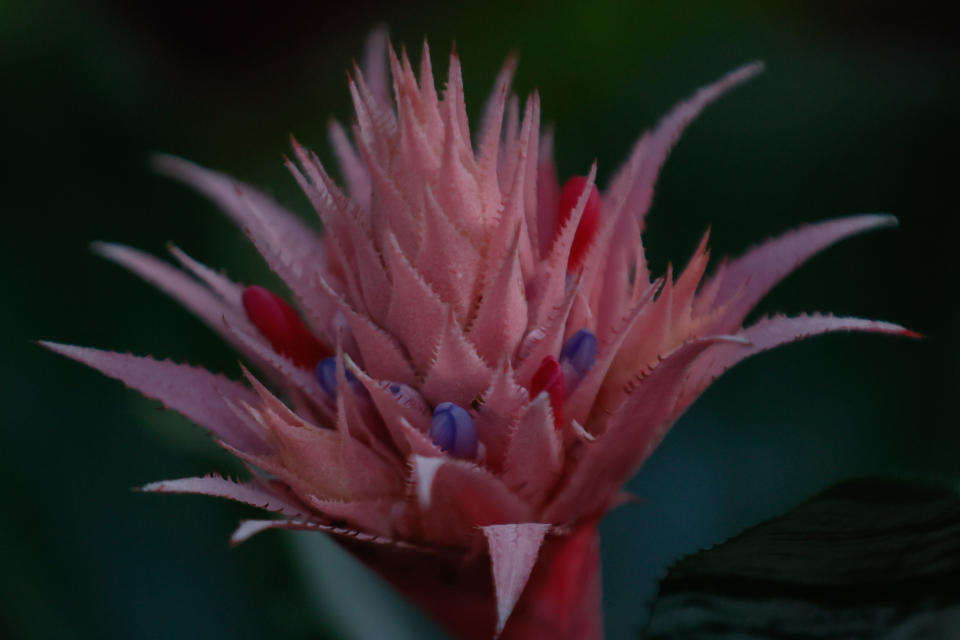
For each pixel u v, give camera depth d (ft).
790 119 2.33
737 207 2.09
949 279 1.92
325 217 1.48
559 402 1.43
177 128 1.88
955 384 1.78
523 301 1.45
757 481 1.76
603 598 1.71
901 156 2.18
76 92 1.79
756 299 1.49
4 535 1.63
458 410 1.43
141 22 2.91
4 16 1.83
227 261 1.77
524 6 2.78
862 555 1.44
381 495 1.46
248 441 1.50
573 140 2.31
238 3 2.93
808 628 1.41
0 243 1.73
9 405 1.68
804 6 2.69
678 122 1.51
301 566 1.65
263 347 1.47
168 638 1.62
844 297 1.93
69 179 1.76
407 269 1.44
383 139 1.47
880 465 1.75
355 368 1.43
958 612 1.40
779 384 1.84
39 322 1.72
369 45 1.54
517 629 1.48
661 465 1.78
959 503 1.44
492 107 1.48
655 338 1.46
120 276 1.74
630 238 1.49
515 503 1.44
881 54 2.53
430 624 1.64
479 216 1.45
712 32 2.63
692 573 1.45
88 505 1.66
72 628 1.62
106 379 1.71
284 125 2.76
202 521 1.67
